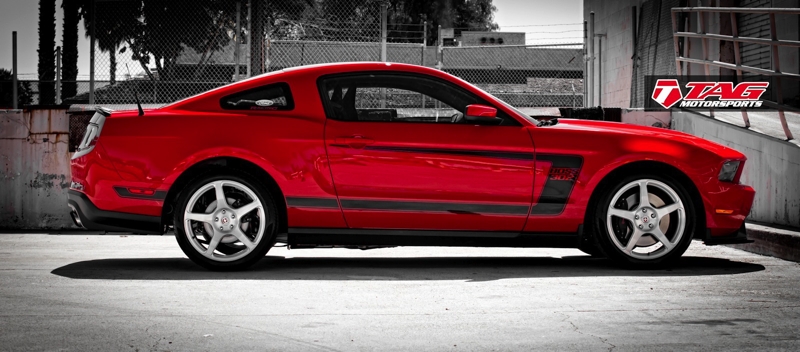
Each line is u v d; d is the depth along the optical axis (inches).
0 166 384.2
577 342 145.9
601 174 230.4
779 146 305.1
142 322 161.8
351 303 182.4
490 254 279.0
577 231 233.8
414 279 217.8
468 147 227.3
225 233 226.8
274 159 225.6
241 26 474.9
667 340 147.6
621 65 668.7
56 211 382.3
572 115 419.8
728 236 239.1
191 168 228.5
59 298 187.5
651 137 235.6
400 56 682.8
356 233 230.2
